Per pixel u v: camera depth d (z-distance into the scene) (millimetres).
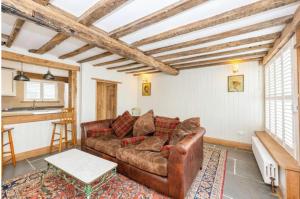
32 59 3260
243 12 1692
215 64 4137
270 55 2896
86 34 2066
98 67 4699
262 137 3051
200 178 2336
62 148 3695
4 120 2891
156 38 2400
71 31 1918
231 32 2215
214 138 4324
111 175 1974
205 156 3232
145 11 1779
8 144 2953
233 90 4035
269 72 3229
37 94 5945
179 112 5023
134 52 2932
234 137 4020
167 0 1584
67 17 1848
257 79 3727
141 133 2922
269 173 2078
